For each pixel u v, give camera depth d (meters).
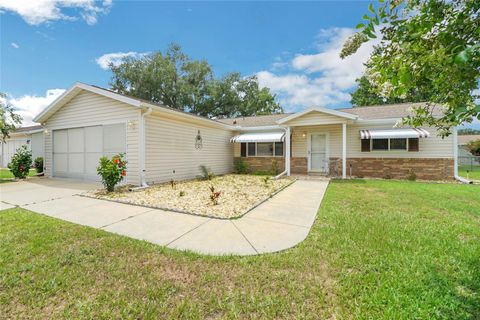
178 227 5.88
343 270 3.70
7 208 7.71
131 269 3.79
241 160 20.86
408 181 14.10
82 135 14.09
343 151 15.02
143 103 11.58
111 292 3.20
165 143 13.60
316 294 3.14
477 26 2.02
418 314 2.71
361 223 5.93
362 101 34.16
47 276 3.55
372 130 16.11
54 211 7.33
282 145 19.75
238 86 44.72
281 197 9.48
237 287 3.34
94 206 7.98
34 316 2.76
